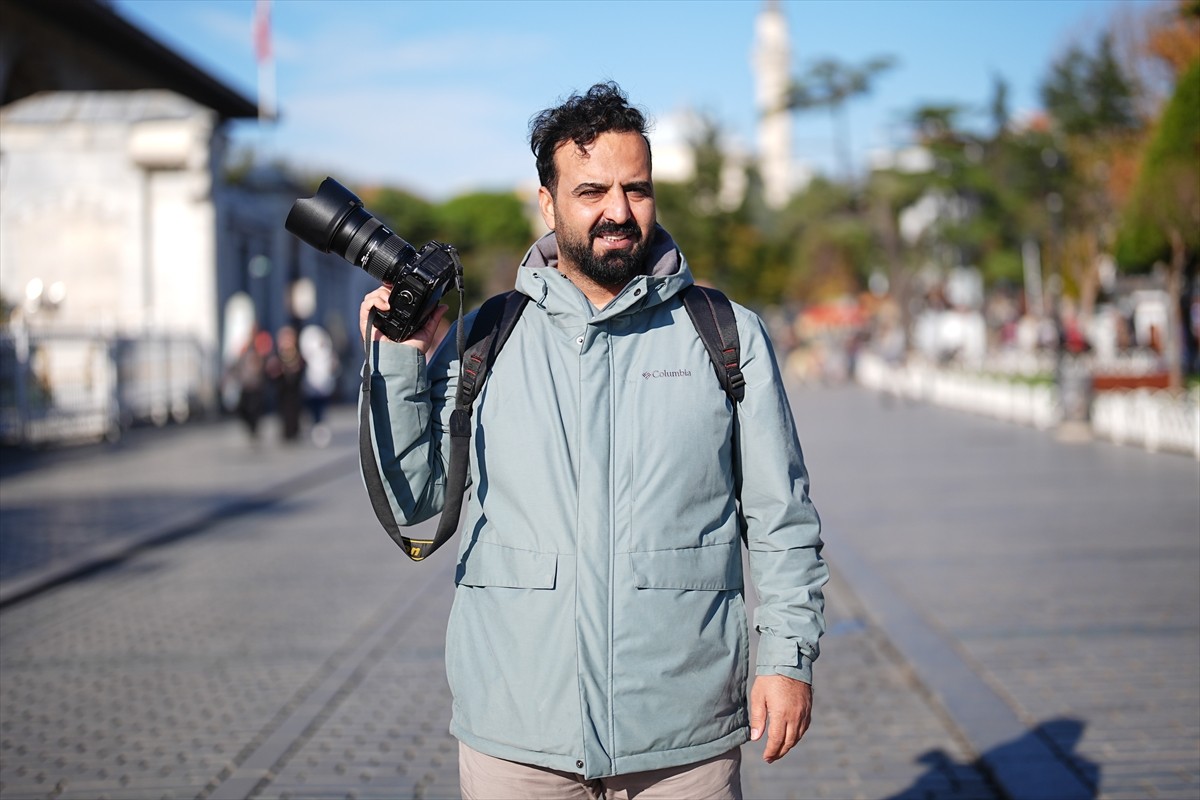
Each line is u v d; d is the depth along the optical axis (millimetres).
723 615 2469
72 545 10070
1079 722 5070
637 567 2379
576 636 2355
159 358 23891
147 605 8031
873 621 7145
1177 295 20078
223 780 4691
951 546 9406
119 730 5348
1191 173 17125
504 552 2430
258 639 7000
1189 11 19859
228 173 46656
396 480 2551
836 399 33438
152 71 28391
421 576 8867
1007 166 43969
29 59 25922
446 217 77625
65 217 25688
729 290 67250
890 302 56125
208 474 15523
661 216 66688
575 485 2414
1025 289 49500
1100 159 31719
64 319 25453
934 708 5426
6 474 15609
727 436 2514
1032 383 24281
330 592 8328
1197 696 5355
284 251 32094
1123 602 7215
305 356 20641
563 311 2473
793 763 4781
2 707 5734
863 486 13477
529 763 2369
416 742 5129
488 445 2486
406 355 2514
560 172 2477
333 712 5566
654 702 2365
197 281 25844
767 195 79625
